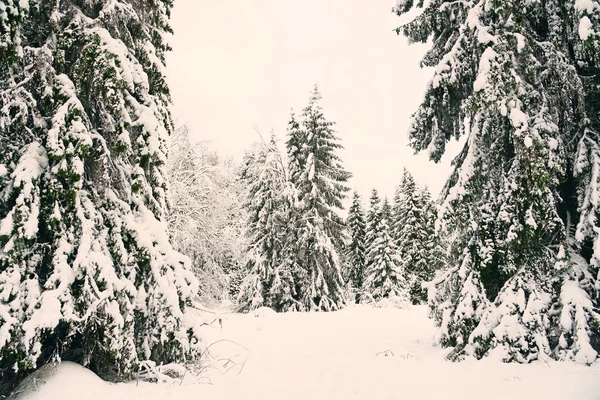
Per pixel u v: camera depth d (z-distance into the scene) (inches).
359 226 1509.6
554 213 274.1
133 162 269.6
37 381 214.4
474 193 322.3
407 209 1384.1
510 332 267.3
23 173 213.6
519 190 290.8
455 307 329.7
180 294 275.9
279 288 853.8
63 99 231.5
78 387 211.2
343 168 969.5
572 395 195.0
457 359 289.7
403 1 384.5
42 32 249.4
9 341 191.3
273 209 896.9
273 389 232.7
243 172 1064.2
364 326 531.5
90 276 224.1
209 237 821.9
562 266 272.1
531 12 307.0
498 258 306.5
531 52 286.7
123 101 245.8
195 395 221.1
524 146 273.4
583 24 253.6
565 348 254.8
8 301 205.3
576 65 301.9
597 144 278.8
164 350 266.8
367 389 228.4
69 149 222.2
